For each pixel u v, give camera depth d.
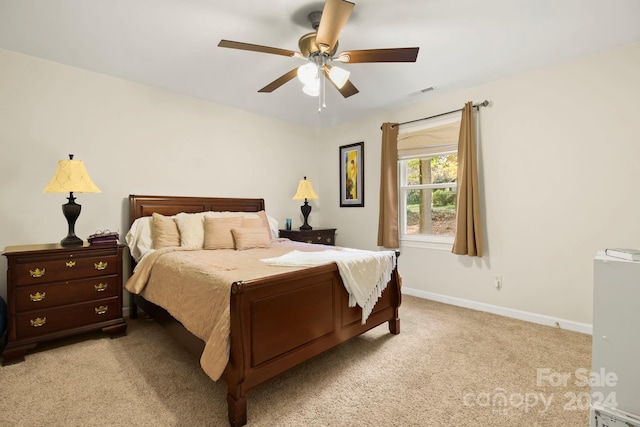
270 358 1.61
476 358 2.13
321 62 1.97
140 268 2.59
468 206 3.08
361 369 1.99
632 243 2.36
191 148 3.51
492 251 3.08
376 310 2.40
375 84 3.10
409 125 3.73
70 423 1.47
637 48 2.32
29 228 2.57
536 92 2.78
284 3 1.86
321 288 1.93
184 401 1.65
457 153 3.27
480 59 2.58
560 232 2.69
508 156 2.96
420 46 2.36
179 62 2.66
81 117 2.80
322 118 4.32
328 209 4.76
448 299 3.41
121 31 2.18
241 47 1.84
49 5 1.89
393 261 2.54
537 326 2.72
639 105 2.31
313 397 1.69
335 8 1.50
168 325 2.21
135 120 3.11
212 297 1.69
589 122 2.53
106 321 2.47
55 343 2.38
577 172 2.59
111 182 2.97
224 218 3.14
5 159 2.47
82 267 2.37
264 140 4.21
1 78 2.45
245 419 1.47
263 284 1.56
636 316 1.13
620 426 1.14
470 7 1.89
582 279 2.58
